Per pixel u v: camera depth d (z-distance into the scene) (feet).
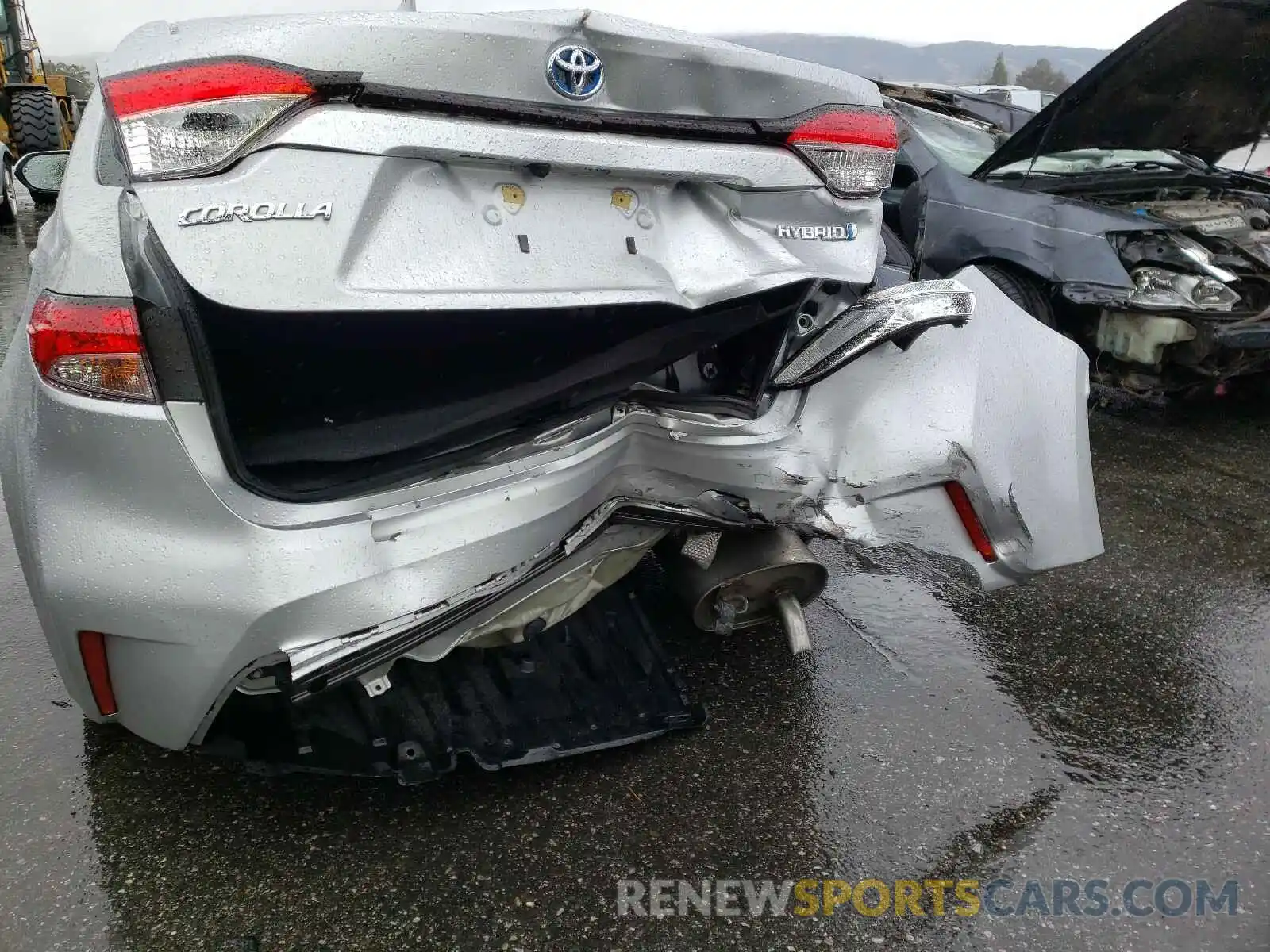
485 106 5.13
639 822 6.61
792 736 7.61
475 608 5.69
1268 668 9.01
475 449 5.83
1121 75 14.53
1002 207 15.52
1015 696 8.36
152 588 5.23
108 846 6.19
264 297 4.83
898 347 6.77
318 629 5.27
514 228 5.46
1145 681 8.68
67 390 5.06
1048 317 15.40
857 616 9.53
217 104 4.68
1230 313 14.43
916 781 7.18
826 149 6.29
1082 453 7.58
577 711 7.05
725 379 7.14
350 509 5.34
